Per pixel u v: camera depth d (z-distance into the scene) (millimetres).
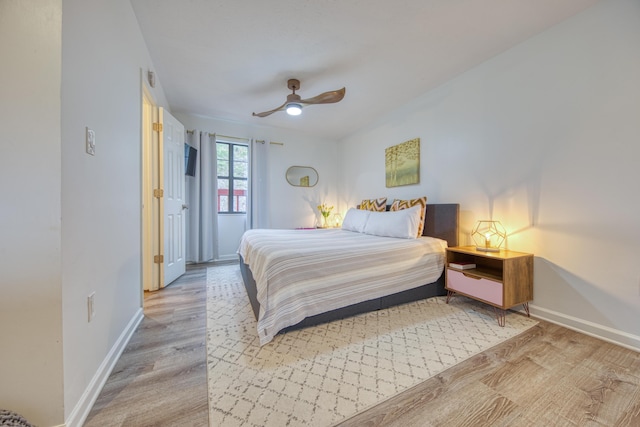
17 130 885
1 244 871
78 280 1049
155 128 2689
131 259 1795
